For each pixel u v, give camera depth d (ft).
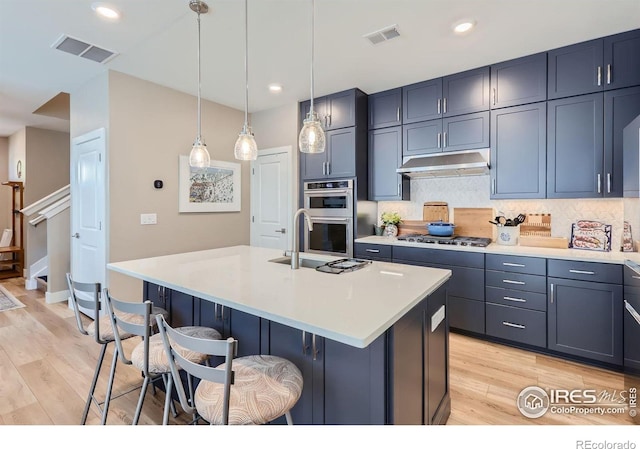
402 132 12.01
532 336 8.98
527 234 10.62
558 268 8.55
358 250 12.14
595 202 9.60
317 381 4.70
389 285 5.38
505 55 9.59
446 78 11.03
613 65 8.45
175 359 4.03
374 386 4.14
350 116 12.35
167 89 12.17
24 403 6.84
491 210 11.19
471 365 8.44
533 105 9.56
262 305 4.36
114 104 10.78
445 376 6.22
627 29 8.20
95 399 6.34
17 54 9.63
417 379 4.89
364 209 12.82
